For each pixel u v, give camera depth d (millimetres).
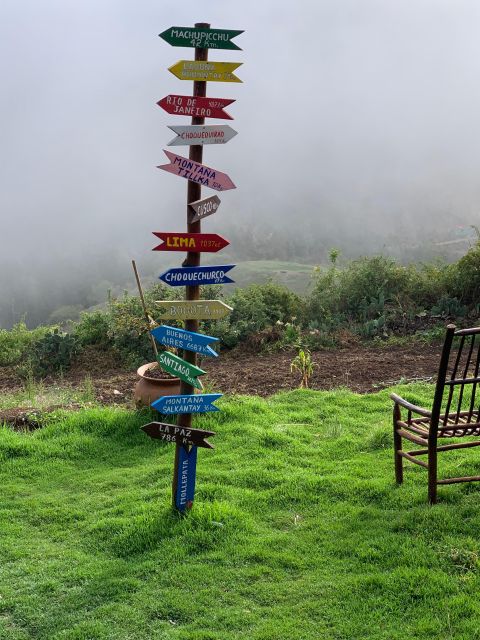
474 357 9875
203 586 4484
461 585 4168
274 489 5816
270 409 8023
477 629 3740
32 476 6703
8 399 9734
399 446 5625
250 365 10461
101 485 6336
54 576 4793
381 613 4035
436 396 4926
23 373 11836
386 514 5168
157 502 5668
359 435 7180
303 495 5672
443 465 6004
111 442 7363
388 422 7207
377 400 8289
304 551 4828
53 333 12414
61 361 11914
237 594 4383
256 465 6383
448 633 3768
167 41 4988
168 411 5184
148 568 4734
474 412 5352
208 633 3998
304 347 11156
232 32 5047
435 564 4391
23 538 5441
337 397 8398
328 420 7656
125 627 4141
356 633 3895
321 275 13367
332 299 12555
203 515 5254
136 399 7805
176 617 4215
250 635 3977
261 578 4543
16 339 13797
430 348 10570
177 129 5020
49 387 10680
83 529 5504
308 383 9305
